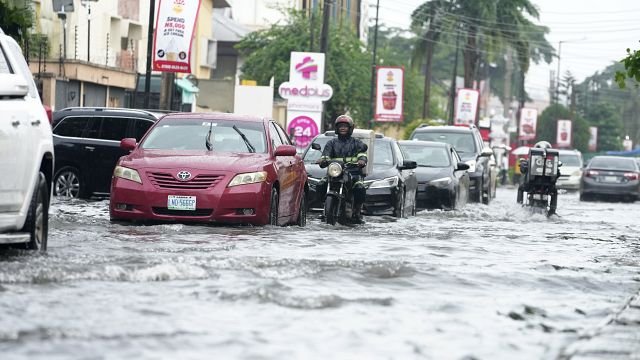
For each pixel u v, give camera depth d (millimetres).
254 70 195250
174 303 21781
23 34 57938
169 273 25703
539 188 75062
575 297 25922
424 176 72500
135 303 21625
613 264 35531
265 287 23828
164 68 85875
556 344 18875
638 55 47062
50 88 116375
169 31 85812
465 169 75812
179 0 85938
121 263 27969
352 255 34125
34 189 29781
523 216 72188
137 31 167375
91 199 68562
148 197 42719
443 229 51281
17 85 28125
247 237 39031
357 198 52531
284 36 194750
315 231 44281
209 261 28812
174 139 46375
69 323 19094
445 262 32812
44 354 16375
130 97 143500
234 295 22844
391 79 172250
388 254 34969
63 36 132625
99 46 151875
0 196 27766
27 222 29734
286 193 47281
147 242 35281
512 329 20375
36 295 22141
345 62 192500
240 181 43094
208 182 42906
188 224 43438
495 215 70562
